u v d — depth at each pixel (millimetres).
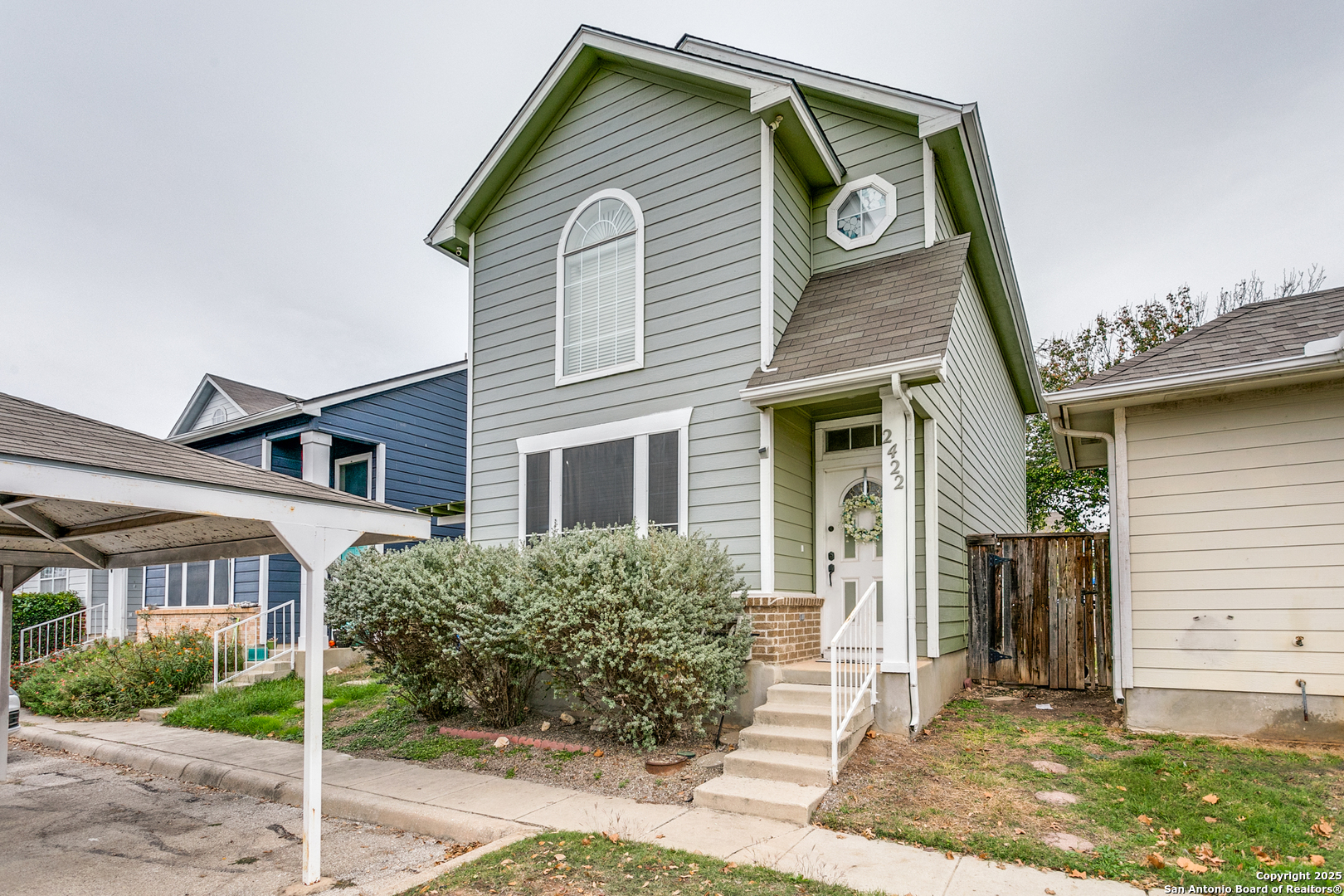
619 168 9289
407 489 14859
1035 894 3785
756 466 7656
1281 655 6230
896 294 7906
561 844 4535
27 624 16016
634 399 8711
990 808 4961
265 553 5859
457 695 7840
